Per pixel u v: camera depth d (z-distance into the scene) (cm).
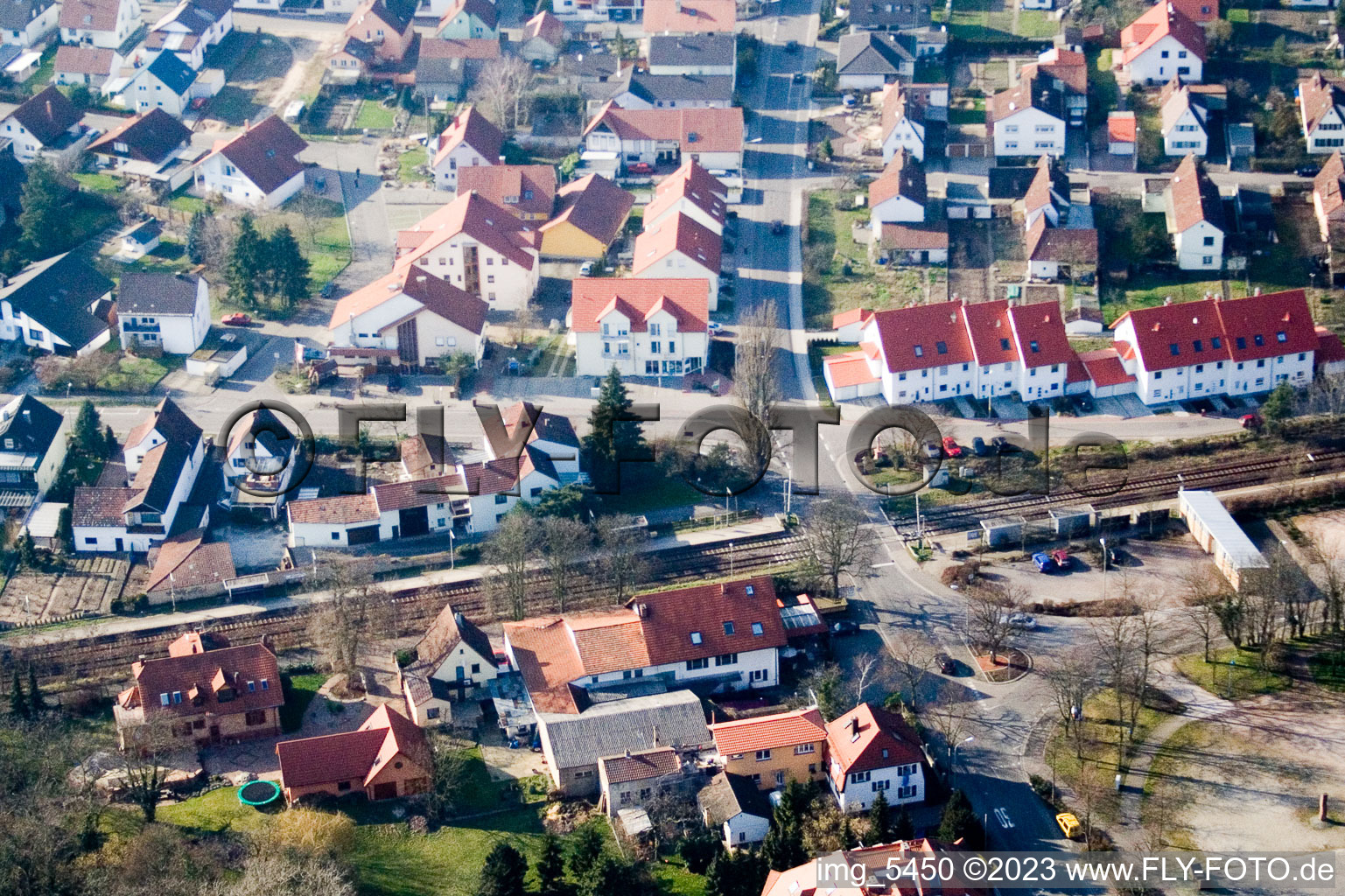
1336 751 19838
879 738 19050
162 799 19525
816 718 19588
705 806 19000
